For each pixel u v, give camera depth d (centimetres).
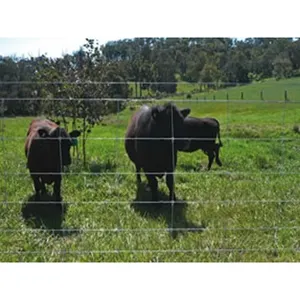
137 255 496
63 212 648
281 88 2833
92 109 1088
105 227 590
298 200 657
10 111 1309
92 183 801
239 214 626
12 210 648
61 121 1214
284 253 514
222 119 1766
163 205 695
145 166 730
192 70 4647
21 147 1166
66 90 1075
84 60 1128
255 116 1831
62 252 500
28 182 800
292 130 1512
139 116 787
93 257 493
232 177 884
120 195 755
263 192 750
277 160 1114
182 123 721
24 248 521
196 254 502
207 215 629
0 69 1670
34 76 1175
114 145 1264
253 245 527
